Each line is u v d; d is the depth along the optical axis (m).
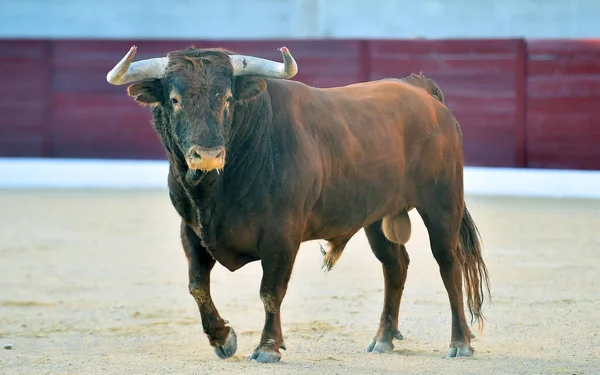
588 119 43.34
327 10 52.34
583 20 49.91
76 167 45.91
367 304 21.11
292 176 15.47
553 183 41.09
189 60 14.80
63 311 20.61
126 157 47.16
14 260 26.11
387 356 16.64
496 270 24.25
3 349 17.33
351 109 16.86
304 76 45.91
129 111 47.03
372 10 52.00
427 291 22.14
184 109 14.59
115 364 16.00
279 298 15.57
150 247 28.05
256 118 15.33
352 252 27.64
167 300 21.62
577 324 18.86
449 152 17.77
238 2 52.75
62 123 47.41
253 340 18.02
